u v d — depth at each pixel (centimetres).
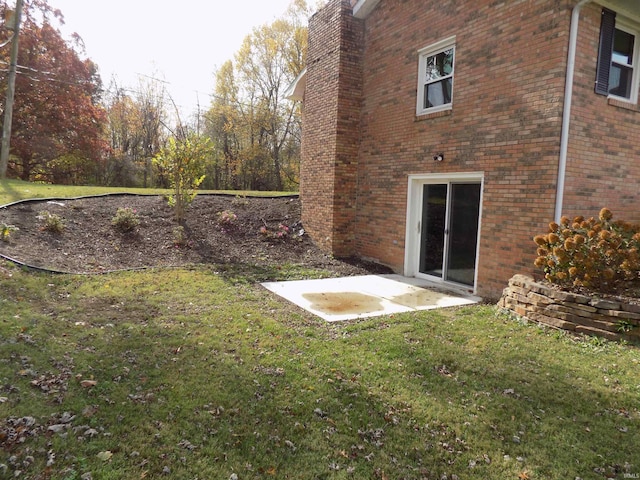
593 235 532
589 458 280
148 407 315
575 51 601
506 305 616
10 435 265
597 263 526
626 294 514
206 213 1171
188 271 790
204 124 3591
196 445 277
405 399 353
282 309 601
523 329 533
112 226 978
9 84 1523
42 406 300
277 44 3384
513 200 671
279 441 288
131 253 877
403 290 770
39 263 702
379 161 980
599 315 492
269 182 3556
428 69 855
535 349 465
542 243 575
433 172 827
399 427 312
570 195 625
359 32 1023
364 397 352
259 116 3441
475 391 369
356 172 1055
